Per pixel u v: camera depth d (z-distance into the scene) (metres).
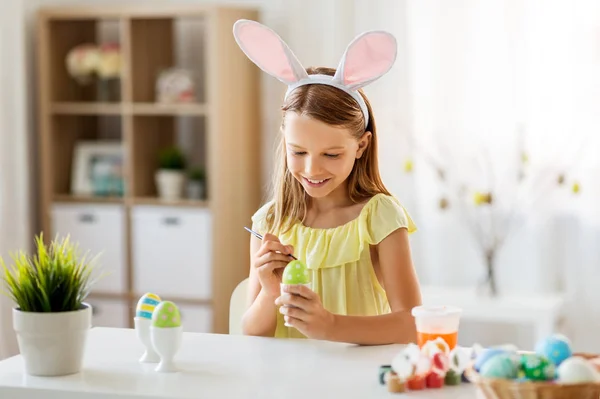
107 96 4.38
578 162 3.66
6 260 4.05
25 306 1.61
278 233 2.08
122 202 4.20
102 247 4.21
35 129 4.48
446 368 1.52
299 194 2.06
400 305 1.93
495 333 3.92
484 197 3.61
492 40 3.75
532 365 1.36
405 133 3.90
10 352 4.04
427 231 3.89
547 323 3.42
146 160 4.29
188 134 4.41
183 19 4.39
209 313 4.05
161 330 1.61
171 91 4.13
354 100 1.92
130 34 4.11
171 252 4.10
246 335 1.99
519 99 3.73
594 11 3.59
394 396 1.46
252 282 2.11
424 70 3.83
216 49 3.92
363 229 1.98
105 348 1.79
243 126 4.09
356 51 1.89
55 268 1.62
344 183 2.05
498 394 1.34
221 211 4.00
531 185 3.74
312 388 1.50
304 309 1.76
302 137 1.86
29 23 4.44
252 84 4.14
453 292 3.69
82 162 4.35
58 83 4.35
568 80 3.64
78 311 1.61
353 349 1.77
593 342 3.74
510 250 3.84
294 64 1.92
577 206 3.71
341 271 2.00
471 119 3.80
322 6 4.00
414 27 3.83
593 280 3.71
